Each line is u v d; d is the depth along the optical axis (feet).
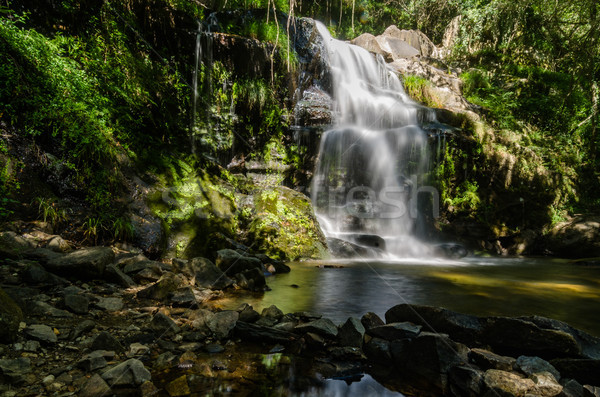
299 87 31.09
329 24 49.21
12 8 18.37
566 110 40.50
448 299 13.35
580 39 32.65
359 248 24.63
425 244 28.76
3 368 6.44
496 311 11.92
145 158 20.40
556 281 17.97
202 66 26.22
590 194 38.70
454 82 42.16
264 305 11.86
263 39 29.37
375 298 13.14
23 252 12.24
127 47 22.82
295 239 21.97
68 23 20.44
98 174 16.78
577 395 6.34
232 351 8.38
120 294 11.61
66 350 7.58
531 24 44.80
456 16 54.49
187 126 25.52
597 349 7.57
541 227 34.37
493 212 34.04
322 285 15.14
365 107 34.47
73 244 14.75
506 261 27.35
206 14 28.63
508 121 38.83
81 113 17.02
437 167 32.42
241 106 27.94
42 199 14.90
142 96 22.38
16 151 14.84
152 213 17.90
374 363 8.00
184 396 6.38
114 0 22.63
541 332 7.61
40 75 16.57
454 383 6.77
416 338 7.60
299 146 30.07
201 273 13.97
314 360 8.02
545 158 36.78
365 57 38.11
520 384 6.35
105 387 6.29
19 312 8.01
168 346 8.23
